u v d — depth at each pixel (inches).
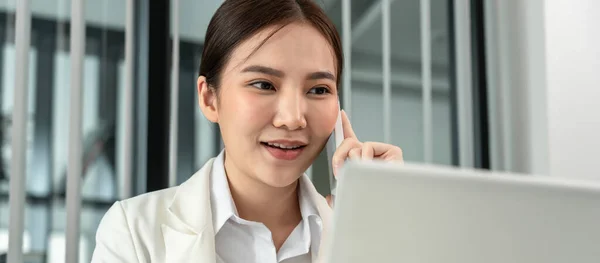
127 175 65.4
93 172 64.7
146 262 38.6
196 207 39.9
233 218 40.1
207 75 39.9
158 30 68.3
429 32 86.1
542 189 17.5
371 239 17.1
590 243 18.3
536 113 91.5
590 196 17.8
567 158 90.1
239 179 40.3
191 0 71.9
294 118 35.1
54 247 62.4
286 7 36.3
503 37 94.1
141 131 67.3
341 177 16.5
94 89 65.7
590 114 92.7
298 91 36.0
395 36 83.5
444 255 17.6
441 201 17.0
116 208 41.8
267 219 41.9
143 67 67.8
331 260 17.2
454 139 88.8
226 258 40.5
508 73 93.9
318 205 41.8
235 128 36.8
